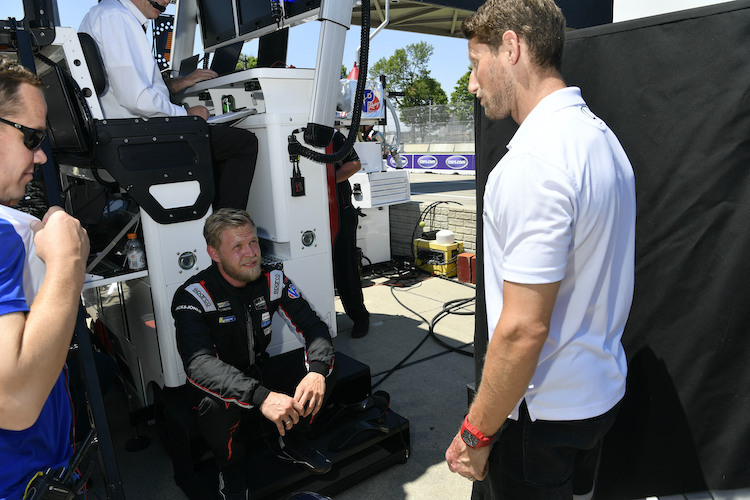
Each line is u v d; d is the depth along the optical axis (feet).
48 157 5.10
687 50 4.23
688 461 4.73
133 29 7.47
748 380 4.30
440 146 58.54
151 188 7.24
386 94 19.33
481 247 5.76
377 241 18.65
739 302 4.24
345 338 12.92
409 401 9.72
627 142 4.74
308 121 7.97
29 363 2.81
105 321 10.79
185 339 6.44
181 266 7.72
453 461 4.39
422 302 15.40
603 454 5.31
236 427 6.50
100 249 8.45
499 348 3.49
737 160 4.09
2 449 3.24
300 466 7.12
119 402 10.51
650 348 4.83
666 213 4.55
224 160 8.51
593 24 12.31
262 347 7.28
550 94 3.71
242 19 9.59
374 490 7.43
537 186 3.32
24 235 3.26
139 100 7.50
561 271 3.32
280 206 8.56
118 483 5.83
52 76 6.77
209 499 6.69
